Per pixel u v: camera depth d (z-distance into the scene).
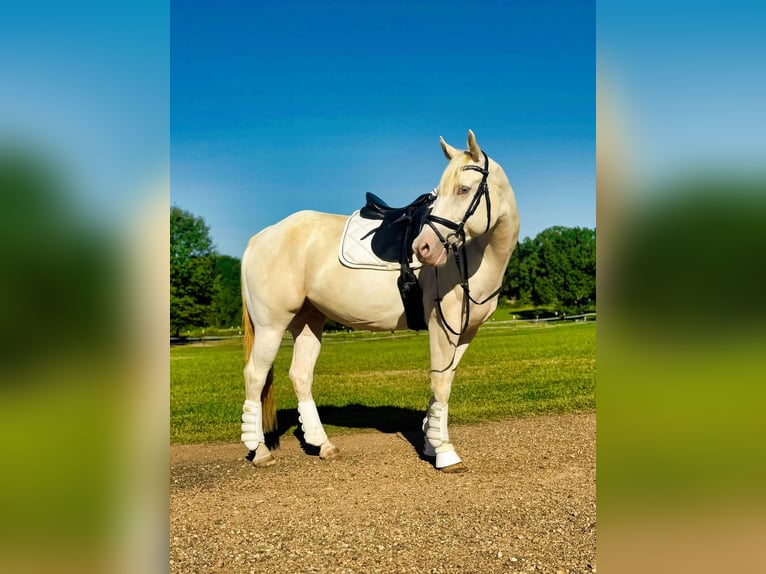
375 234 4.55
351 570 2.83
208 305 30.59
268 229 4.92
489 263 4.18
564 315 32.00
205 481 4.36
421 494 3.92
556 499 3.71
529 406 6.89
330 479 4.32
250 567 2.88
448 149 4.00
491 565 2.84
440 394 4.43
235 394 9.27
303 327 5.18
